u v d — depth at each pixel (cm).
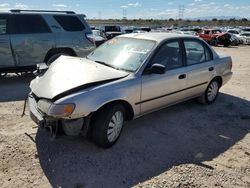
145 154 409
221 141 468
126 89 420
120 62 474
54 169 361
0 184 328
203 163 394
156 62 477
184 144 448
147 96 461
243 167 390
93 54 530
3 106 580
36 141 428
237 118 574
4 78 850
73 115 367
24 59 773
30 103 421
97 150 410
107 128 402
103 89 394
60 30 805
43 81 422
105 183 339
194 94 584
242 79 957
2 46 740
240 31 3819
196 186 340
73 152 402
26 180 338
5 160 375
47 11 811
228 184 349
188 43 559
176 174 362
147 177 354
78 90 383
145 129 494
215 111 607
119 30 2945
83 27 842
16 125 484
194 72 558
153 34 534
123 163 382
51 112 364
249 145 459
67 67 443
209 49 621
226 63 659
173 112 585
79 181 340
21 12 766
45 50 791
